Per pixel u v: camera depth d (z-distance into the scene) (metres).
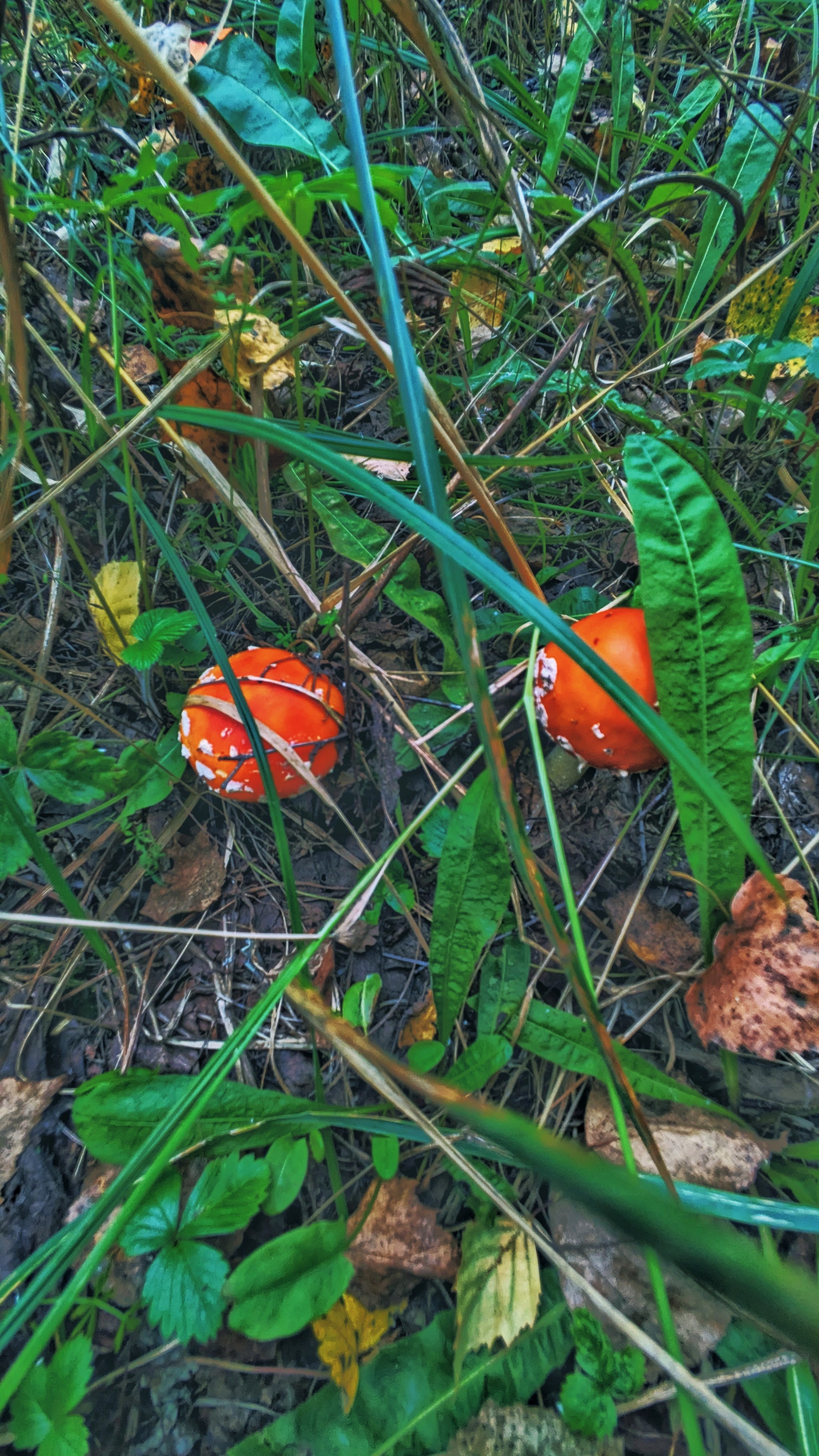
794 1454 0.30
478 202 0.39
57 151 0.48
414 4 0.30
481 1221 0.33
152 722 0.47
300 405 0.37
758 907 0.34
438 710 0.45
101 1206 0.26
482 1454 0.30
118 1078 0.34
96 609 0.44
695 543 0.33
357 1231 0.32
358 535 0.45
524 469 0.45
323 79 0.49
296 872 0.44
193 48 0.43
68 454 0.42
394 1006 0.41
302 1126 0.33
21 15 0.47
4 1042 0.40
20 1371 0.24
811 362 0.35
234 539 0.48
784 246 0.48
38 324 0.45
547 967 0.40
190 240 0.30
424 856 0.44
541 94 0.52
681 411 0.48
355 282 0.39
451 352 0.48
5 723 0.37
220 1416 0.33
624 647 0.36
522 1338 0.32
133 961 0.42
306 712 0.40
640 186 0.36
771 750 0.44
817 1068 0.37
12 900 0.43
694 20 0.47
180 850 0.44
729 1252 0.20
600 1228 0.33
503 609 0.48
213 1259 0.30
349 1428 0.31
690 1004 0.36
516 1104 0.38
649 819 0.44
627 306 0.52
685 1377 0.27
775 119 0.39
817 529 0.38
